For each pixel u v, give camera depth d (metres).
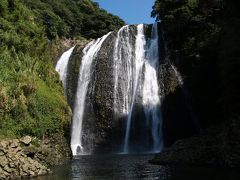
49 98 32.66
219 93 39.16
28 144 26.09
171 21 47.47
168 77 46.31
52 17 60.25
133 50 51.00
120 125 45.84
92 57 50.06
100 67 48.94
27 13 41.91
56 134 31.84
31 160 23.38
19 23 38.25
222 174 20.25
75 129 46.56
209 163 24.73
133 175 21.72
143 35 52.00
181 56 46.06
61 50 56.69
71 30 67.31
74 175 22.48
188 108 43.38
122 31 51.84
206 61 40.78
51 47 55.78
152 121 45.34
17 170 21.97
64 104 34.56
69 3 73.50
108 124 45.78
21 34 37.56
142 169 24.48
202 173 21.03
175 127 43.84
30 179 20.88
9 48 34.88
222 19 37.41
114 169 25.34
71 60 51.56
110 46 50.47
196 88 42.56
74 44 61.09
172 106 44.72
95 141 45.22
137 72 49.34
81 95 48.41
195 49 43.47
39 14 59.06
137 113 46.22
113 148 44.84
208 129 30.28
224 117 31.45
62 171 24.70
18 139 26.08
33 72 33.34
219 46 35.72
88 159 34.94
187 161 26.20
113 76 48.56
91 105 47.03
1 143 22.58
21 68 32.38
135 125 45.69
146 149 44.44
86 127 46.09
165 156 28.50
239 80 28.22
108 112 46.28
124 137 45.28
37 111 30.27
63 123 33.31
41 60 38.09
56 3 68.62
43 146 28.75
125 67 49.81
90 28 70.81
